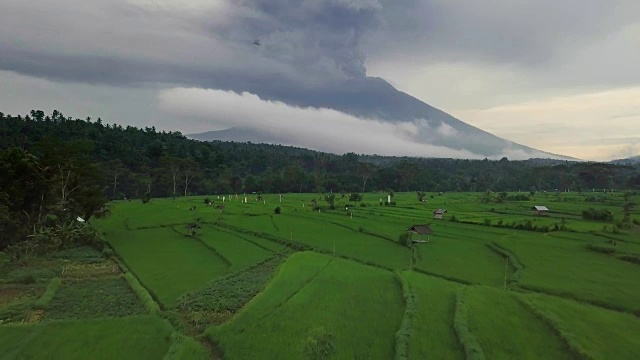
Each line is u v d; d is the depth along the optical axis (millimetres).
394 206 123562
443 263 55125
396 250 63781
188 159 170375
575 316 35375
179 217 99500
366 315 36344
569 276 48031
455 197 159250
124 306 41125
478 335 31531
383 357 29062
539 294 41188
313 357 28422
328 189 195125
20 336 32375
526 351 29500
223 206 116000
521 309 37125
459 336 31125
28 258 59719
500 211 108812
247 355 29328
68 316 38594
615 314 37188
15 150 68125
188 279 49500
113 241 73312
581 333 31891
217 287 46094
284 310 37281
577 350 29031
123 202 138000
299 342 31047
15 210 68625
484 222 86938
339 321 34938
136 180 164750
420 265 54094
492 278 48656
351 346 30516
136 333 33219
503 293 41125
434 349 29703
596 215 91375
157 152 183500
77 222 75625
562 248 62062
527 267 51875
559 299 39688
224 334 32531
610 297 41250
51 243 65938
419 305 37656
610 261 55156
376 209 114625
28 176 67812
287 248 67562
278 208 109875
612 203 125812
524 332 32469
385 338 31891
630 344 30672
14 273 52719
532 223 82500
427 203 132750
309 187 196875
